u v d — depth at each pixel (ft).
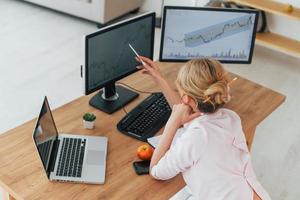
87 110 6.89
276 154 10.28
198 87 5.06
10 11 15.93
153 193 5.51
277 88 13.09
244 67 14.07
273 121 11.50
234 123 5.36
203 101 5.09
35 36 14.39
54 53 13.53
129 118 6.73
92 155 5.91
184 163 5.12
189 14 7.59
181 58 8.02
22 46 13.71
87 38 6.21
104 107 6.93
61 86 11.95
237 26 7.86
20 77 12.16
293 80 13.65
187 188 5.87
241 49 8.11
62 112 6.77
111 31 6.57
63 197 5.26
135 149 6.20
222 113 5.35
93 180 5.51
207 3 15.30
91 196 5.33
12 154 5.81
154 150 5.94
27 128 6.32
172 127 5.64
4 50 13.37
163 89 6.87
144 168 5.82
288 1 14.47
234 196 5.11
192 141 5.03
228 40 7.98
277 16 14.93
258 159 10.04
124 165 5.88
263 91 8.05
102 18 15.01
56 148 5.90
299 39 14.87
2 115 10.61
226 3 14.80
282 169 9.82
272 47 14.34
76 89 11.88
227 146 5.12
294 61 14.76
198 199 5.28
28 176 5.49
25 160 5.74
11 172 5.52
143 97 7.38
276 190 9.18
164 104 7.18
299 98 12.70
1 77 12.05
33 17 15.69
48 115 5.94
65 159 5.75
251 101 7.72
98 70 6.70
